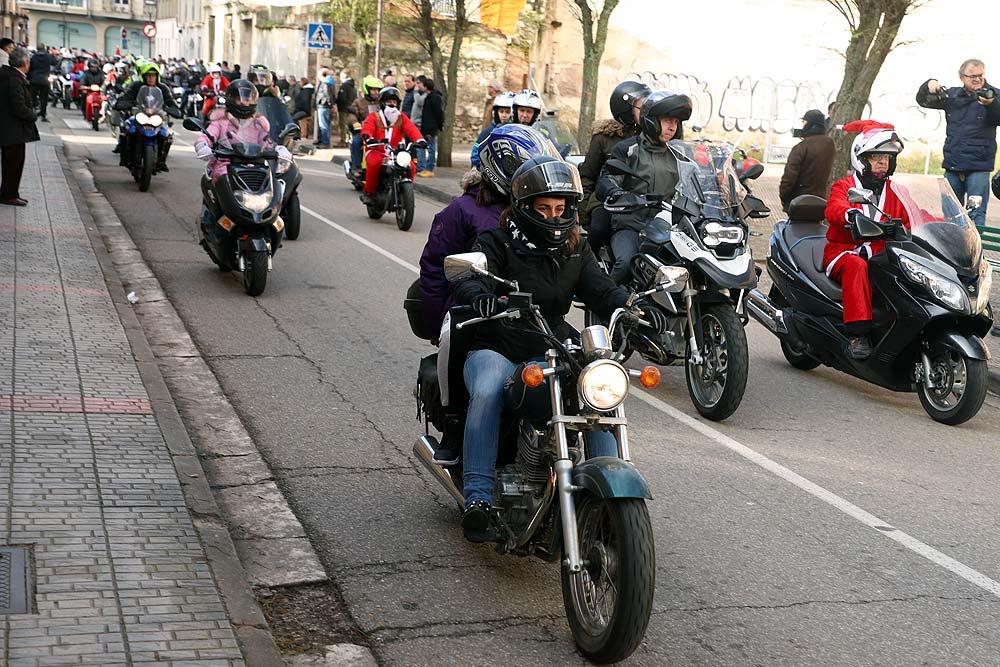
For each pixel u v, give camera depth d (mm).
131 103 16625
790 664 4031
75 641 3537
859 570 4918
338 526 5035
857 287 7586
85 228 11930
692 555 4980
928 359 7477
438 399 4711
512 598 4414
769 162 30344
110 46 99000
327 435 6266
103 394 6254
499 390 4324
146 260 11297
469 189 4883
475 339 4500
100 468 5109
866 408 7766
